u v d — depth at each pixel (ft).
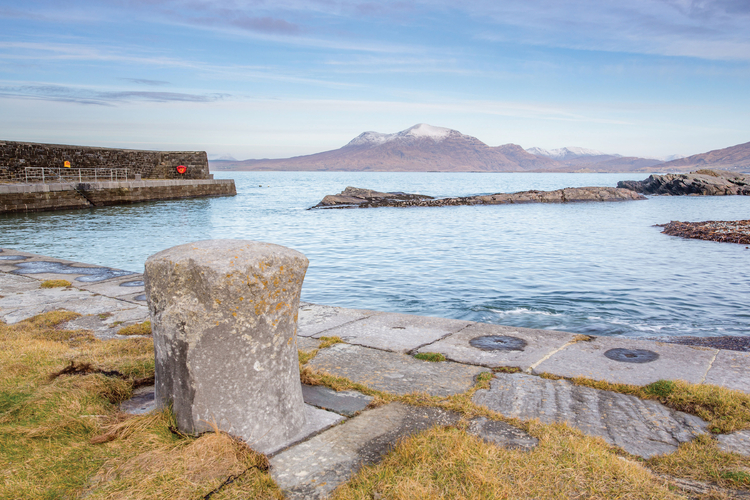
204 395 10.69
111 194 154.71
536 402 14.30
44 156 153.38
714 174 297.74
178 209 150.92
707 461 10.66
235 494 9.13
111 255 68.74
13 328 22.49
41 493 8.73
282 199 214.07
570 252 73.00
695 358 17.85
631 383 15.49
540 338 20.89
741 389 14.90
